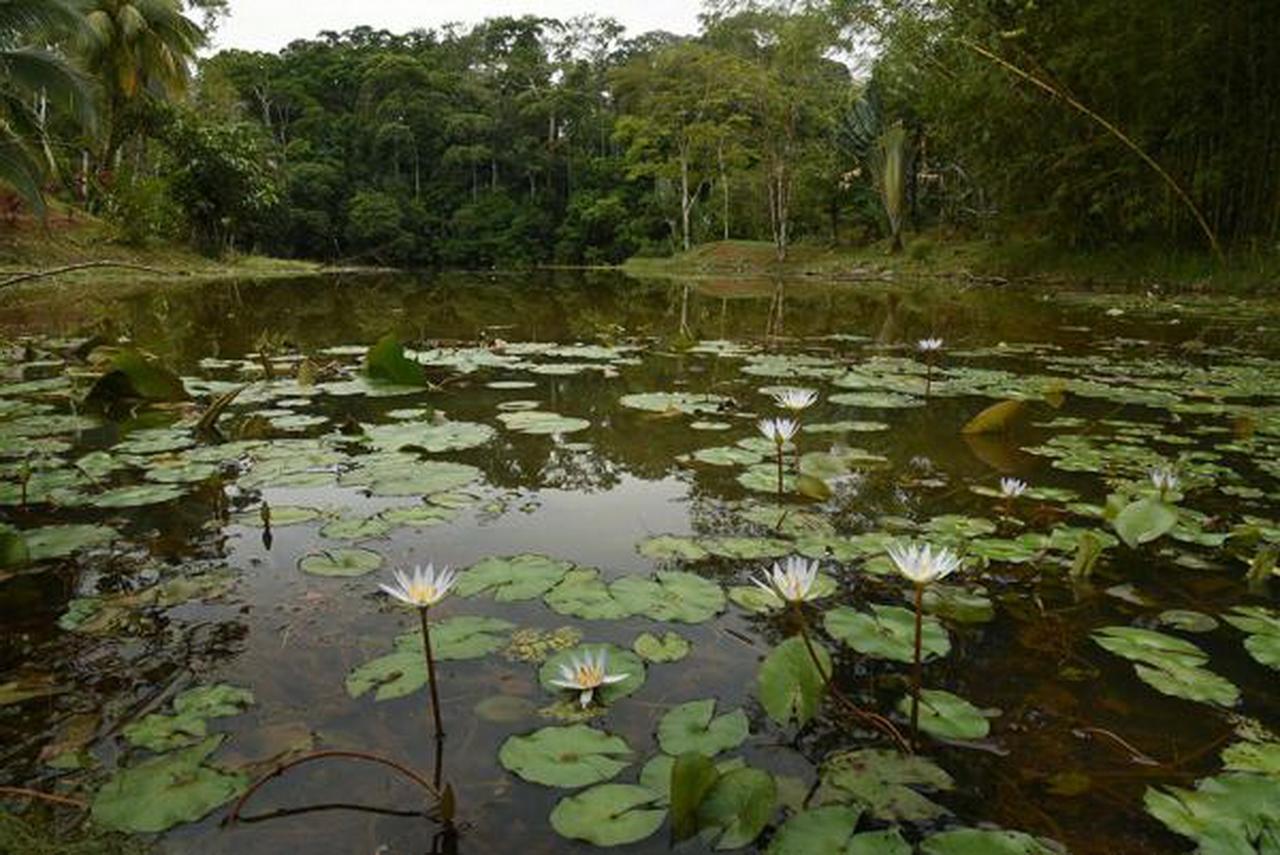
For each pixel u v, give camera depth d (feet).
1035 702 4.64
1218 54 28.55
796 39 63.41
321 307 33.65
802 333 23.18
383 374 13.78
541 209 126.21
